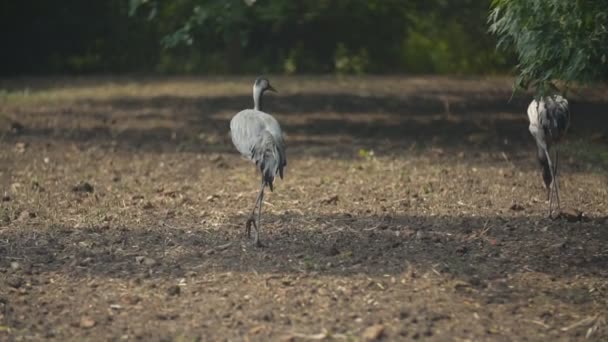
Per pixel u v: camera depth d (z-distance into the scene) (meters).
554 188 15.47
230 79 41.84
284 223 14.40
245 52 47.50
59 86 38.50
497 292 11.06
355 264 12.09
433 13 43.47
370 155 20.94
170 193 16.75
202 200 16.25
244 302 10.73
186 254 12.68
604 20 12.27
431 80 41.28
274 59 47.34
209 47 47.53
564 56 12.25
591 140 22.09
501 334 9.80
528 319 10.23
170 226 14.27
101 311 10.53
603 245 13.09
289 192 16.89
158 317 10.30
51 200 16.17
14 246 13.12
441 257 12.44
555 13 12.41
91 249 13.00
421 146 22.42
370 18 46.12
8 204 15.77
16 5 45.38
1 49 45.97
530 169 19.08
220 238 13.52
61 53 47.03
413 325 9.98
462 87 37.53
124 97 33.84
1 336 9.81
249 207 15.60
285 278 11.52
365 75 44.88
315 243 13.16
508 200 16.06
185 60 47.16
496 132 24.69
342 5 44.50
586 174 18.27
